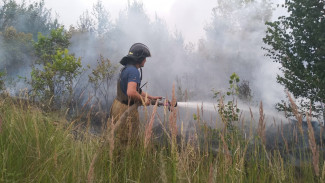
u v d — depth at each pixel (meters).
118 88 2.44
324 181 1.50
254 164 1.95
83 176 1.61
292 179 1.91
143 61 2.58
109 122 1.78
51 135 2.08
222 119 2.31
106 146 1.85
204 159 1.97
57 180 1.56
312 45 5.06
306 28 5.04
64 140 2.04
